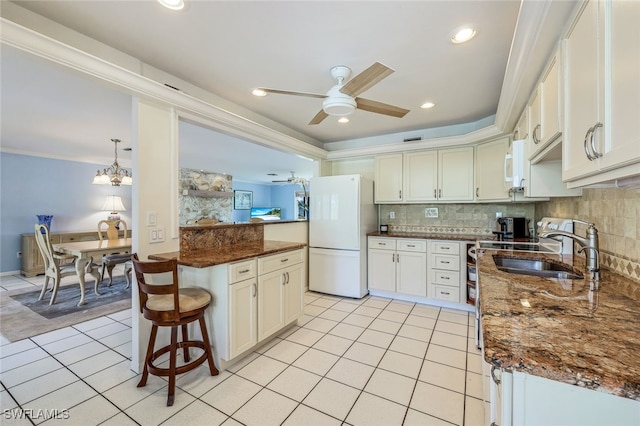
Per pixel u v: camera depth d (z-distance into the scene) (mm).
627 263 1361
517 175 2168
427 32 1767
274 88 2578
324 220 4031
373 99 2814
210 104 2479
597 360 674
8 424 1599
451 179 3682
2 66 2121
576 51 1131
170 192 2252
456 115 3275
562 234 1579
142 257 2074
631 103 737
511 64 1731
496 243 2727
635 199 1286
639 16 700
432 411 1706
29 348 2486
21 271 5188
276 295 2588
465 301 3379
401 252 3748
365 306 3541
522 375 715
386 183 4156
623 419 650
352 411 1712
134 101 2037
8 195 5074
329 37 1825
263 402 1792
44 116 3230
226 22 1676
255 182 10953
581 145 1068
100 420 1634
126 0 1492
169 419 1646
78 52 1643
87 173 5969
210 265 1970
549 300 1101
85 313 3322
